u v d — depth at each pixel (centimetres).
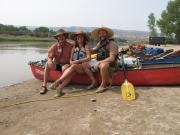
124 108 251
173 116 227
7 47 1709
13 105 288
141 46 653
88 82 339
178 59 418
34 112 258
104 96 291
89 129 211
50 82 373
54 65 325
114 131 205
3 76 525
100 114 239
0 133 217
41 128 220
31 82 412
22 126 227
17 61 830
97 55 320
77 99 287
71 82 349
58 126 221
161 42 1602
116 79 325
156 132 200
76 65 309
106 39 315
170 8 2503
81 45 317
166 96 282
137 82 323
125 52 421
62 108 262
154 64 371
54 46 329
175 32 2491
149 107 250
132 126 212
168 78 318
